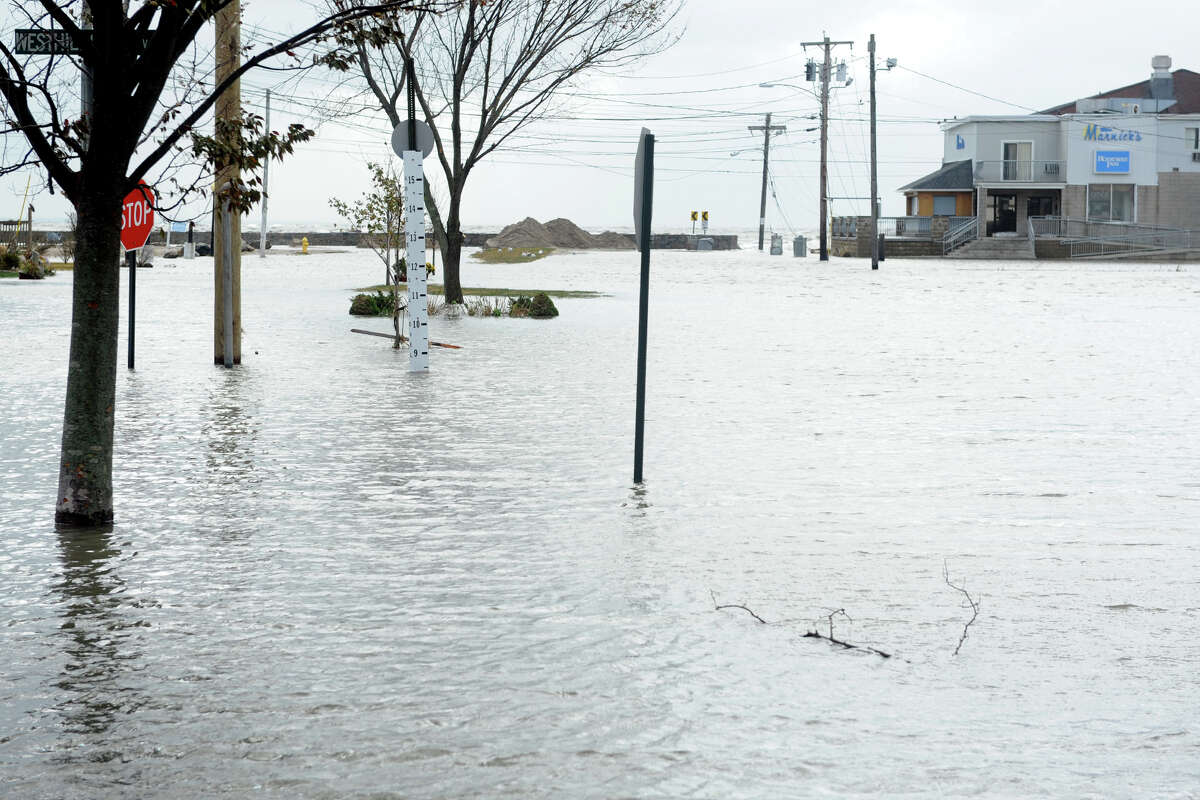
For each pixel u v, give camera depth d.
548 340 27.69
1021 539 9.79
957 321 33.62
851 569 8.88
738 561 9.07
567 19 36.84
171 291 46.28
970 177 101.75
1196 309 38.59
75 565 8.91
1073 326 31.84
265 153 10.62
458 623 7.55
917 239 101.50
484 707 6.18
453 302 38.00
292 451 13.57
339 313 35.44
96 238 10.10
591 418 16.05
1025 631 7.46
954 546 9.56
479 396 18.16
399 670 6.71
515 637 7.28
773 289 52.03
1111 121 98.62
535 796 5.18
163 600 8.05
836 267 79.50
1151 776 5.38
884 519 10.46
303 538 9.73
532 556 9.18
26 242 64.25
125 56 9.88
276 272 66.19
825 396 18.31
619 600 8.06
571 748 5.67
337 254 99.56
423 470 12.53
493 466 12.75
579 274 68.62
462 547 9.45
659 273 69.75
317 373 20.89
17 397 17.44
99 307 10.16
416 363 21.25
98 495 10.20
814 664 6.84
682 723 5.97
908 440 14.46
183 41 9.99
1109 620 7.69
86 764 5.53
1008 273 69.38
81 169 10.09
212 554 9.23
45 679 6.59
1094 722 6.02
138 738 5.80
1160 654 7.05
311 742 5.75
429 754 5.61
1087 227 99.19
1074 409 17.03
